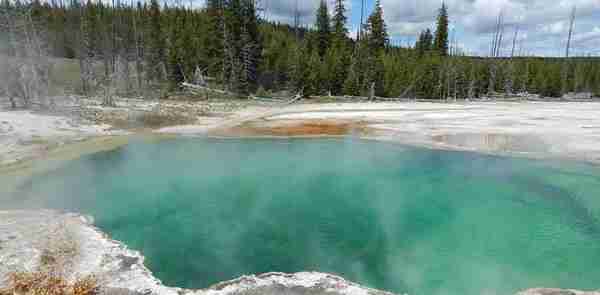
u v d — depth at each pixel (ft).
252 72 135.44
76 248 23.26
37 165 42.60
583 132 61.87
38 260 21.26
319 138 62.03
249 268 23.09
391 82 147.23
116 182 39.04
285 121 78.28
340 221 30.86
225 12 132.36
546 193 36.83
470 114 88.17
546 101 138.62
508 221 30.78
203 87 126.72
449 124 72.59
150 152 52.03
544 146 53.21
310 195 36.86
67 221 27.63
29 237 24.32
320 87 139.85
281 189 38.50
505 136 60.29
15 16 93.76
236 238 27.30
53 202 32.48
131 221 29.48
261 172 44.14
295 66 131.75
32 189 35.27
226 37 127.34
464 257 25.23
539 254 25.73
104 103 89.20
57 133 57.06
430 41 200.64
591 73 186.19
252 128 70.03
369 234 28.58
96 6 169.07
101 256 22.59
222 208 33.06
